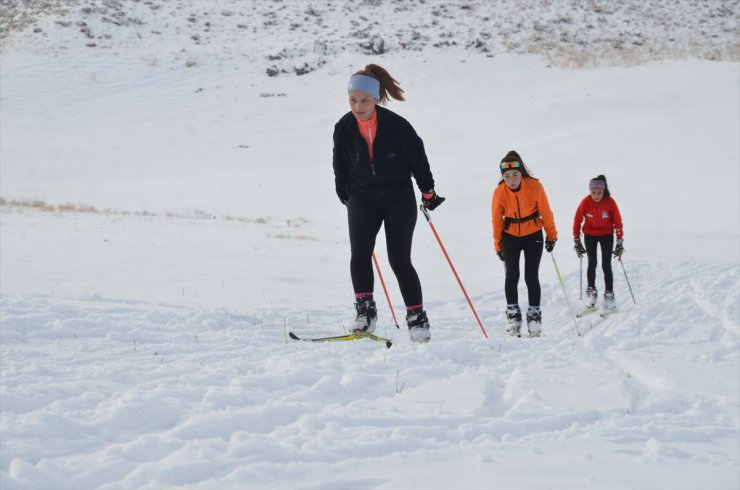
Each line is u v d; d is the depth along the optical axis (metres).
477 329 12.52
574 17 89.06
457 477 4.43
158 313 10.69
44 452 4.58
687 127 53.06
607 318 13.70
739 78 65.88
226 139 64.75
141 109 71.69
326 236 31.34
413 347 8.95
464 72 76.75
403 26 89.06
